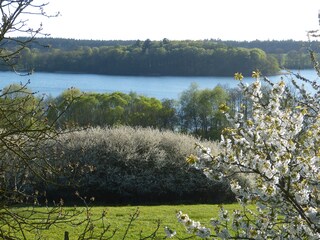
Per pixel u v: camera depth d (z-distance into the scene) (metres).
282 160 4.61
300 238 4.68
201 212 12.94
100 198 18.36
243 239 5.09
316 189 4.71
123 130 20.39
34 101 5.90
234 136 5.02
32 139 6.03
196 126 37.41
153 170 18.80
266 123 4.97
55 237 9.04
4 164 6.07
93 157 18.17
